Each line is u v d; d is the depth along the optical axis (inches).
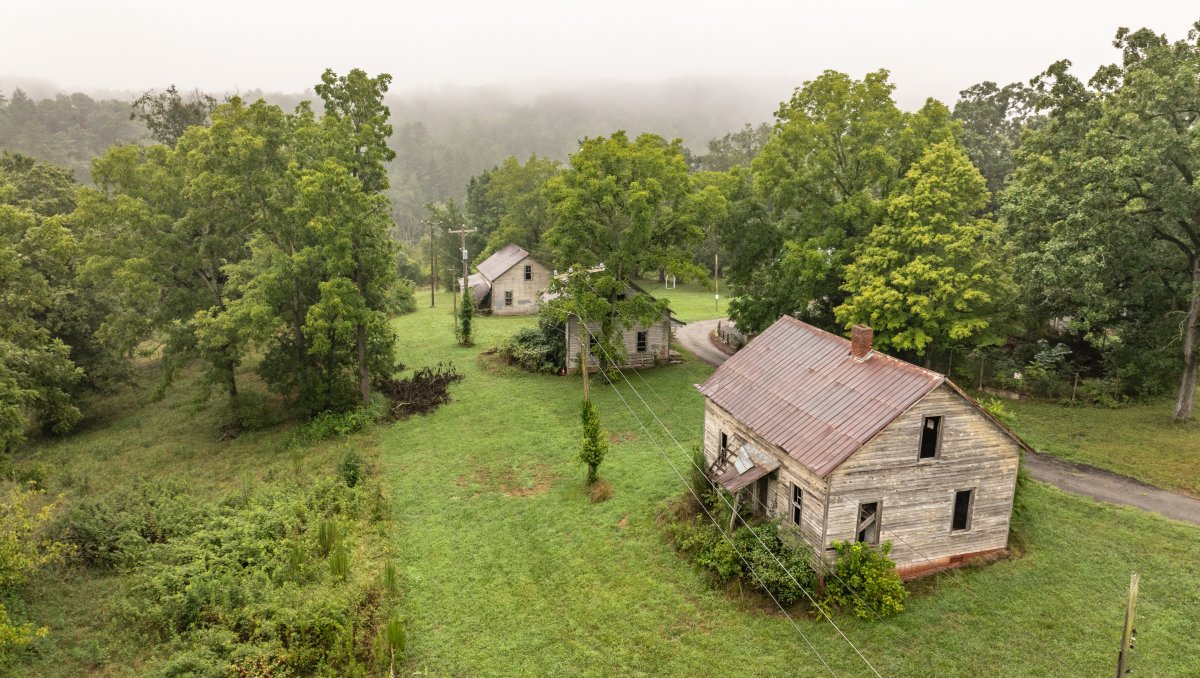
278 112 1422.2
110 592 781.9
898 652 680.4
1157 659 660.1
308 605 719.7
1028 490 987.9
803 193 1581.0
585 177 1581.0
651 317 1614.2
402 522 992.9
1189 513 919.7
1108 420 1243.8
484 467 1188.5
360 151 1496.1
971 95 2778.1
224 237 1435.8
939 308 1277.1
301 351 1455.5
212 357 1398.9
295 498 1011.9
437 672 685.3
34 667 651.5
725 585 799.1
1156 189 1099.3
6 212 1015.6
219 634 681.0
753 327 1770.4
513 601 796.0
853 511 761.0
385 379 1688.0
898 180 1443.2
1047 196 1266.0
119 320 1393.9
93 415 1663.4
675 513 962.7
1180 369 1233.4
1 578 700.0
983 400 1386.6
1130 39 1216.8
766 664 676.1
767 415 888.9
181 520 936.3
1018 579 787.4
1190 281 1238.3
